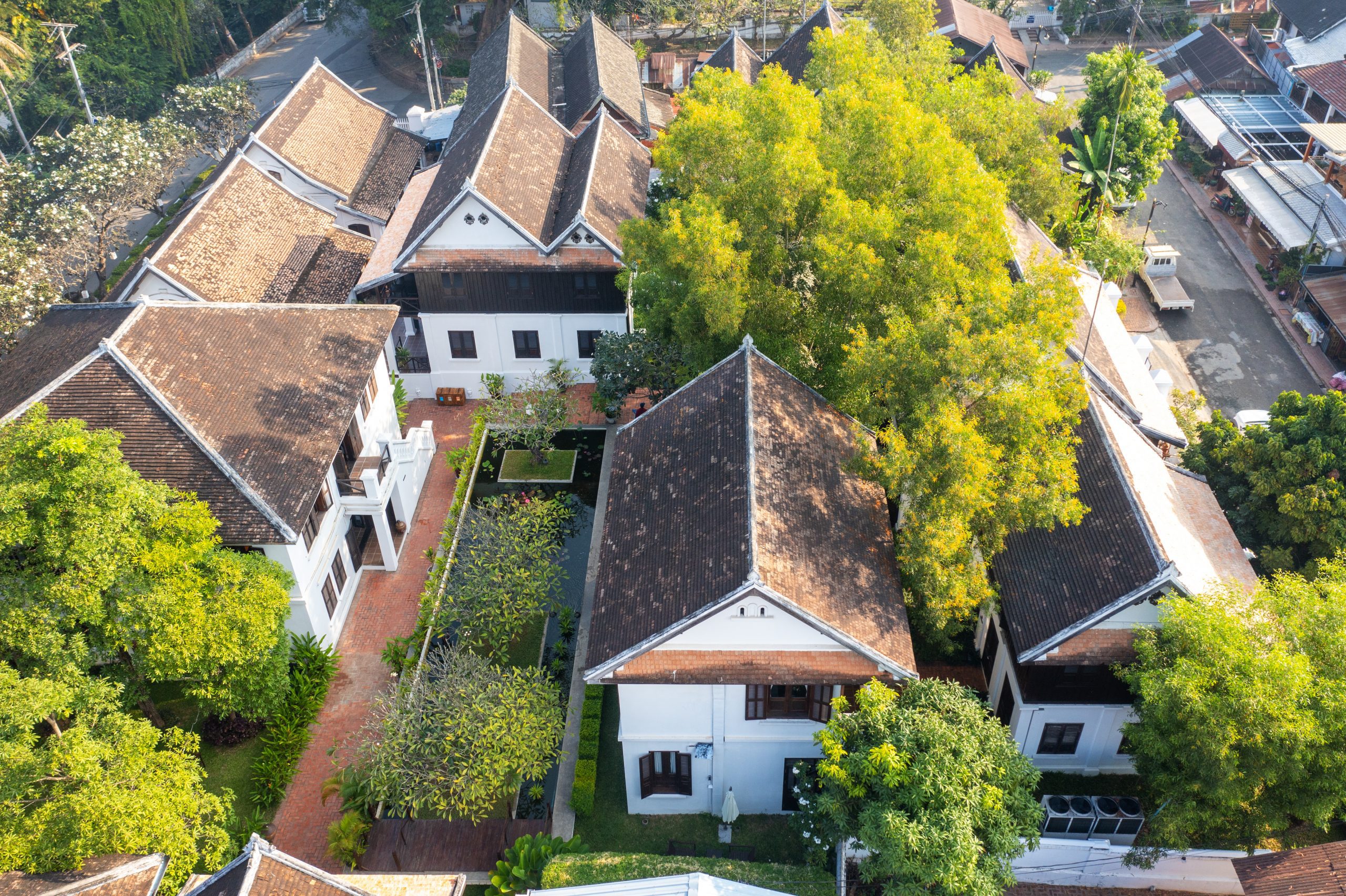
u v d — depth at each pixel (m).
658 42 100.69
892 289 36.97
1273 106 77.62
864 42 55.69
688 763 33.06
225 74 100.50
